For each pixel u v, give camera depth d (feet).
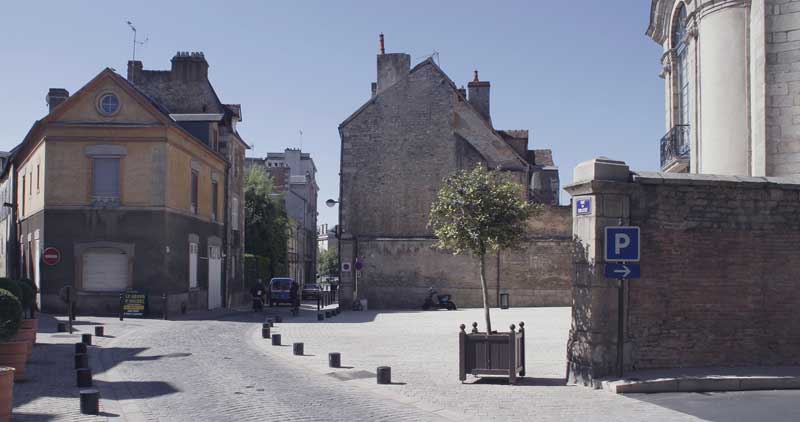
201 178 104.99
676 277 36.50
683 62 65.98
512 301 110.52
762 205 37.60
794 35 47.14
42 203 88.38
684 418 27.86
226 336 63.10
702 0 55.77
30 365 42.63
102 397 32.94
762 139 47.80
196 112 119.85
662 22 70.28
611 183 35.24
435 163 113.39
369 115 115.24
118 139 87.81
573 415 28.78
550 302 110.32
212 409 30.19
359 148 114.83
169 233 89.45
